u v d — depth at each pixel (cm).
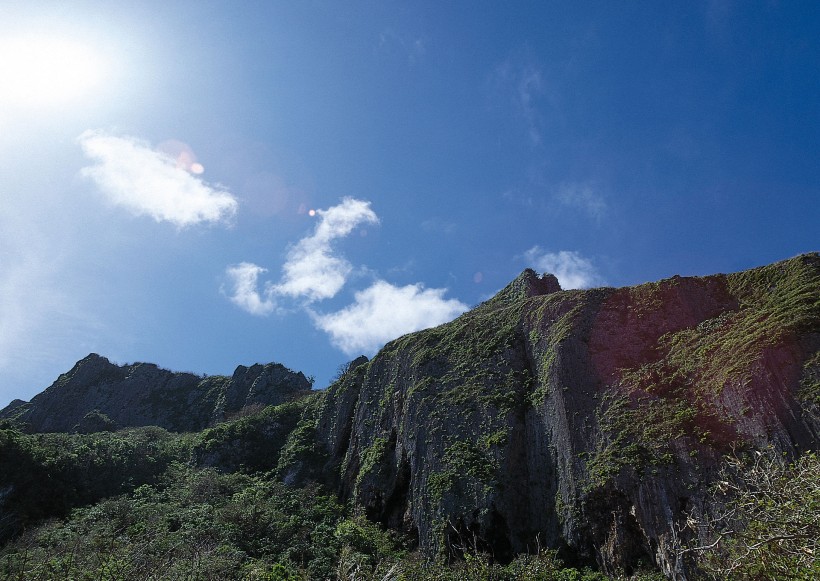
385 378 7325
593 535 4088
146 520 5678
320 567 4462
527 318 6325
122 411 12038
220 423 9769
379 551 4953
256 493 6538
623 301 5719
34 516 6172
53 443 7531
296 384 12006
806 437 3616
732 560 1723
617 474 4144
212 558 4131
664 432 4212
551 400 5147
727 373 4266
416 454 5719
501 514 4638
